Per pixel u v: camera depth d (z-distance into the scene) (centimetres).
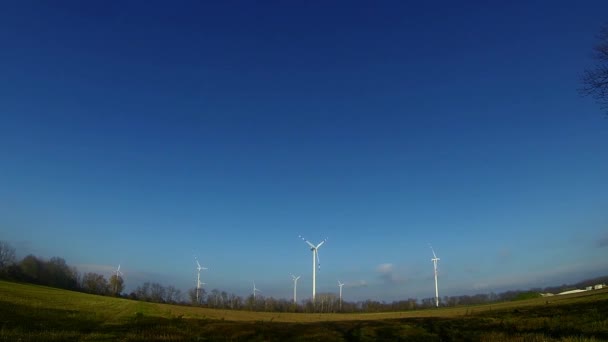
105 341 3212
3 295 5909
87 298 7650
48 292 7806
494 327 3900
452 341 3241
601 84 2664
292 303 14762
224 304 14850
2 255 13612
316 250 11281
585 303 5962
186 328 4272
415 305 16150
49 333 3378
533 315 4906
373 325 4741
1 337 3048
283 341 3559
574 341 2620
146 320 5072
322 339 3644
